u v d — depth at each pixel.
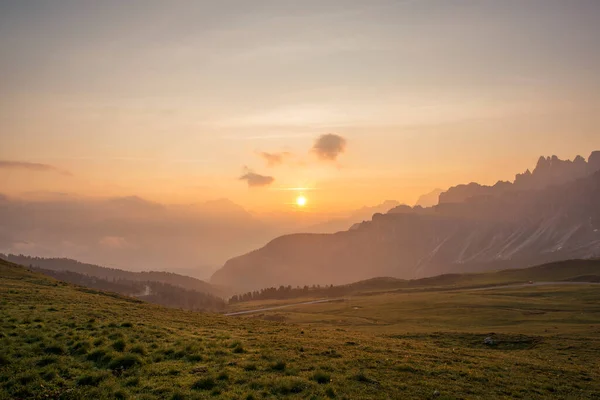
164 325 41.62
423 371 30.30
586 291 190.75
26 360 24.30
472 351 46.62
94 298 59.78
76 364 24.42
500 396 26.48
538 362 42.41
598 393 30.91
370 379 25.94
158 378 23.02
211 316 60.62
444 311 155.88
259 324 55.53
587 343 63.09
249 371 25.33
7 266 87.25
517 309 146.50
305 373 25.69
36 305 44.59
